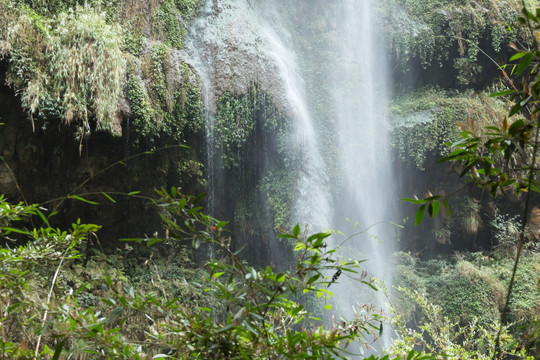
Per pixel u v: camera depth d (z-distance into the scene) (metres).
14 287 1.52
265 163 11.65
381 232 14.06
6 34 7.55
